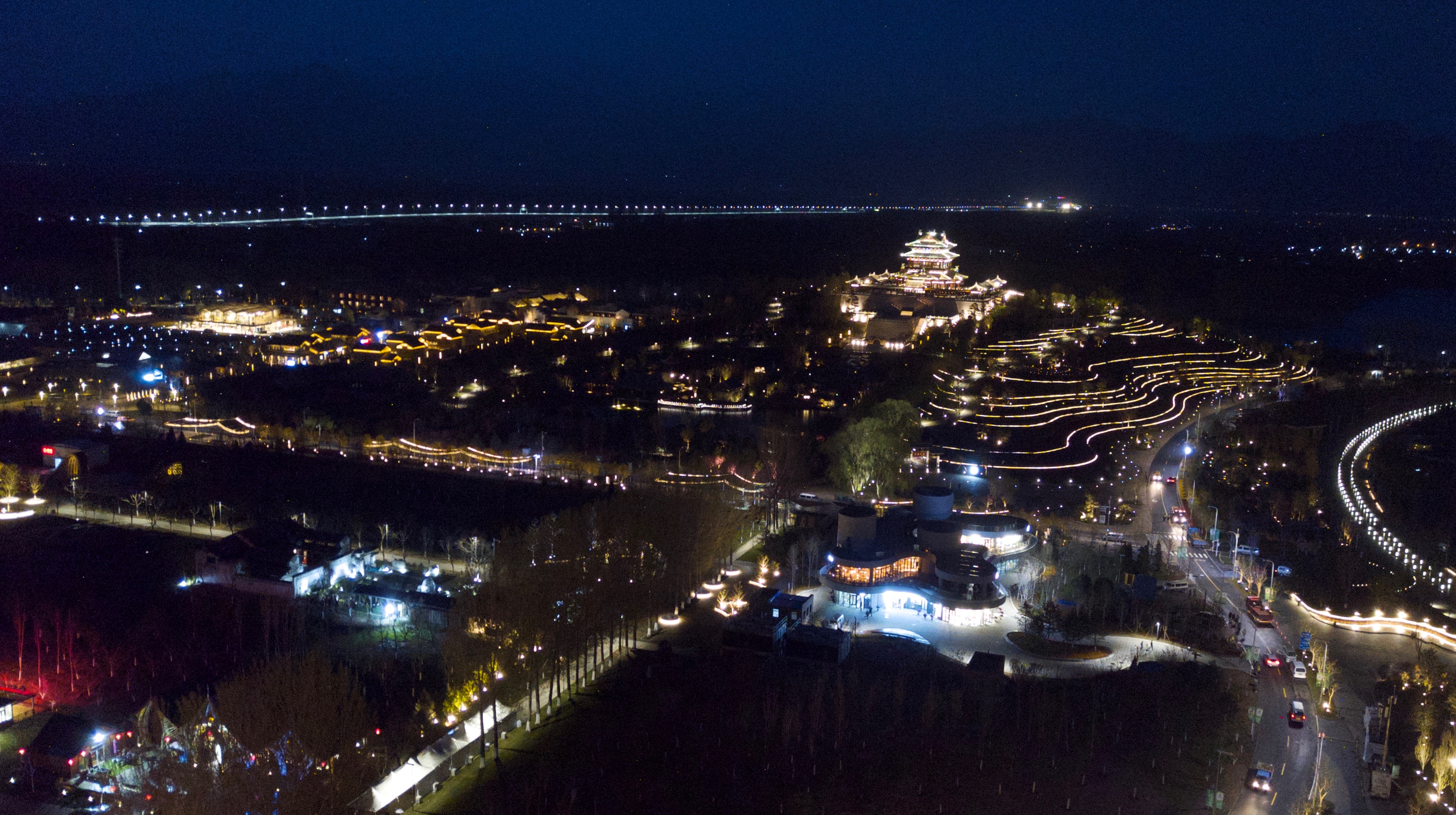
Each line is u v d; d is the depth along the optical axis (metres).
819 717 171.00
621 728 174.12
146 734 157.62
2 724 174.75
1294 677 193.75
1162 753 165.88
